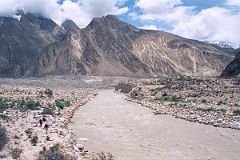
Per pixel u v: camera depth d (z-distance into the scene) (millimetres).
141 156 38719
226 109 69625
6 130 42688
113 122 60562
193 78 120625
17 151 34156
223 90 91000
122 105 87062
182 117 62719
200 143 44688
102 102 95812
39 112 62375
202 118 60406
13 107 68562
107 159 36469
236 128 52781
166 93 96500
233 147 42656
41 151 34781
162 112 69688
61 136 43844
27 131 43312
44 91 103000
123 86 146375
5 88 112375
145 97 99938
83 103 89875
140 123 59188
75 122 59906
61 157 33281
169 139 47062
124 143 44812
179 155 39344
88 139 46406
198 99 84125
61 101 84250
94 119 63625
